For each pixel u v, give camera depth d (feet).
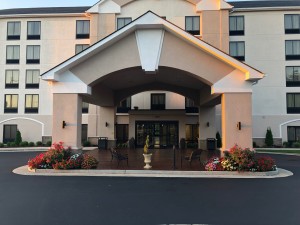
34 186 30.14
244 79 42.78
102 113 72.74
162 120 82.89
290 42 94.17
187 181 33.12
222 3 90.94
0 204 23.29
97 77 43.80
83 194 26.66
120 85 65.46
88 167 39.47
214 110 69.92
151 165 42.91
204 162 44.52
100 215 20.54
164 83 68.90
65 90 43.80
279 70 93.40
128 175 36.88
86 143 94.12
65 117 43.62
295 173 39.91
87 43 100.01
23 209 21.93
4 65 102.27
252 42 94.48
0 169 42.91
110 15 93.66
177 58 43.21
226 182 32.68
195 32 92.99
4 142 100.63
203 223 18.97
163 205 23.09
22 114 100.42
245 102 42.65
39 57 101.45
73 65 43.70
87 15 97.04
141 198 25.26
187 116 95.66
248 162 37.76
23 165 48.06
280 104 92.68
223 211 21.57
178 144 81.82
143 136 82.89
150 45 43.34
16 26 103.09
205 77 42.96
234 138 42.29
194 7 93.50
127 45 43.73
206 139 69.56
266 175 37.24
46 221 19.24
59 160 40.19
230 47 95.20
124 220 19.47
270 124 92.48
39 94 100.63
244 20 95.14
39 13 101.50
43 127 99.50
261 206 22.93
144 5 94.12
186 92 69.77
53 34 101.30
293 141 91.76
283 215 20.65
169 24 41.81
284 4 96.94
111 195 26.30
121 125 97.60
